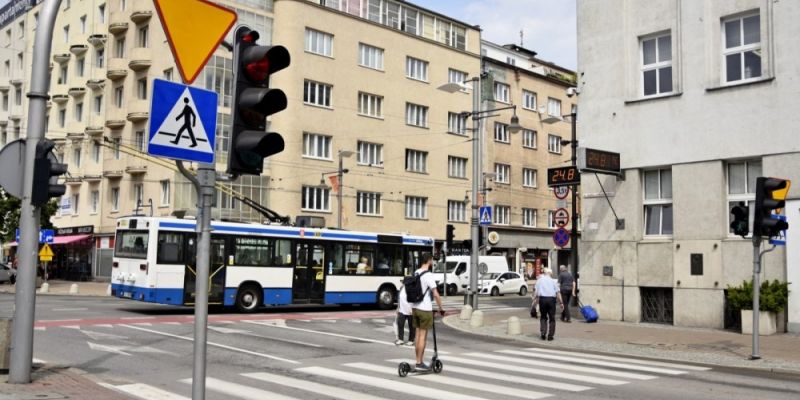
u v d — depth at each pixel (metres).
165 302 20.42
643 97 20.12
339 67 42.78
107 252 42.69
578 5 21.91
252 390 9.43
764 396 9.53
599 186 20.89
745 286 17.16
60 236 46.94
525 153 55.97
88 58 46.28
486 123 52.62
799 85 17.09
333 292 24.41
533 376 11.00
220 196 37.62
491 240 30.67
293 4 40.59
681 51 19.41
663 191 19.88
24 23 57.28
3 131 57.97
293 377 10.55
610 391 9.72
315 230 24.22
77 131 46.41
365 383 10.08
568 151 60.38
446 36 50.34
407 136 46.50
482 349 14.96
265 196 39.19
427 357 13.15
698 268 18.59
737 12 18.41
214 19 6.13
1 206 37.59
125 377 10.38
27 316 8.83
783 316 17.14
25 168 8.76
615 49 20.88
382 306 25.88
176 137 5.66
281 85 40.19
